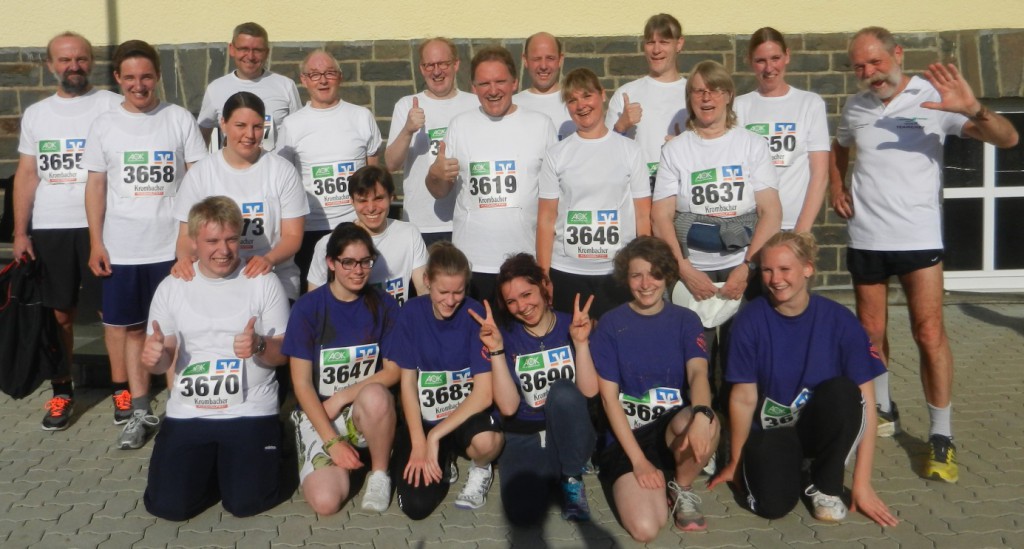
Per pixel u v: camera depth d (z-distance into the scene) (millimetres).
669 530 4301
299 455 4715
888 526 4270
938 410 4809
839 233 7625
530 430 4578
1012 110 7840
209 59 7309
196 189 5094
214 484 4625
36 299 5586
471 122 5320
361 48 7359
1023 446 5113
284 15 7344
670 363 4504
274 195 5121
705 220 4941
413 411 4578
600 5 7422
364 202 4910
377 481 4574
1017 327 7305
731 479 4594
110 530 4332
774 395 4445
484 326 4465
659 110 5562
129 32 7324
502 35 7414
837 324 4391
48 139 5633
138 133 5367
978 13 7543
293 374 4594
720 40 7469
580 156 5035
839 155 5453
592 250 5059
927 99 4875
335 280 4645
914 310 4926
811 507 4438
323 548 4152
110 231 5395
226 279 4602
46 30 7305
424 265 5109
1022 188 7957
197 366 4523
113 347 5543
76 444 5352
